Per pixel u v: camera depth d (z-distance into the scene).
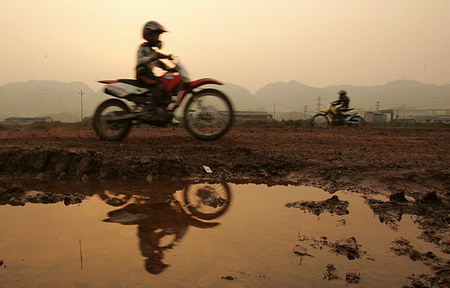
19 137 6.74
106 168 4.41
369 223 2.82
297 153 5.46
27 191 3.62
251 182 4.18
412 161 4.90
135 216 2.93
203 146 5.50
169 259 2.09
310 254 2.21
